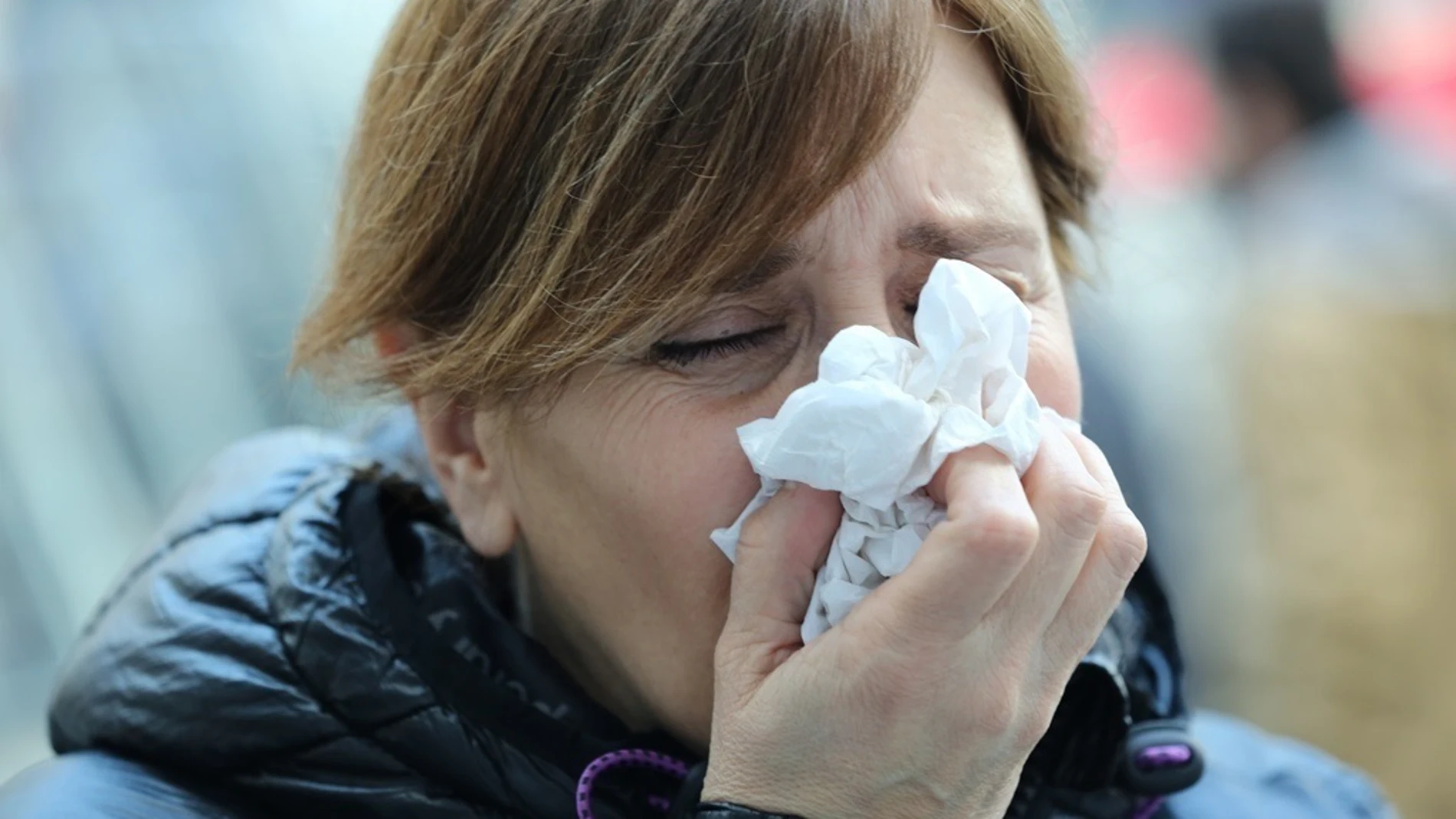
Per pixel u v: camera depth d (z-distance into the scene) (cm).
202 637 226
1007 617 180
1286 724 523
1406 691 502
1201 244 564
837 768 186
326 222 290
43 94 614
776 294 195
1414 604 498
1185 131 607
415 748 214
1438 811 501
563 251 192
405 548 238
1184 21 625
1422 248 499
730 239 184
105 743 224
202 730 216
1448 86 709
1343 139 551
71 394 626
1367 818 294
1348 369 500
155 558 256
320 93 626
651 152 185
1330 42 572
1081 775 231
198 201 639
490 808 214
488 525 230
